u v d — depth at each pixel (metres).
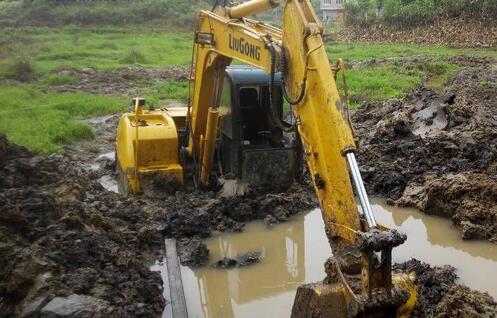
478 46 39.75
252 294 7.11
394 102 15.68
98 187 10.12
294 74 6.07
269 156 9.67
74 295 5.98
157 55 34.16
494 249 8.16
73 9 52.06
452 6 44.34
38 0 52.84
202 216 8.77
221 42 8.68
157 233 8.31
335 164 5.18
